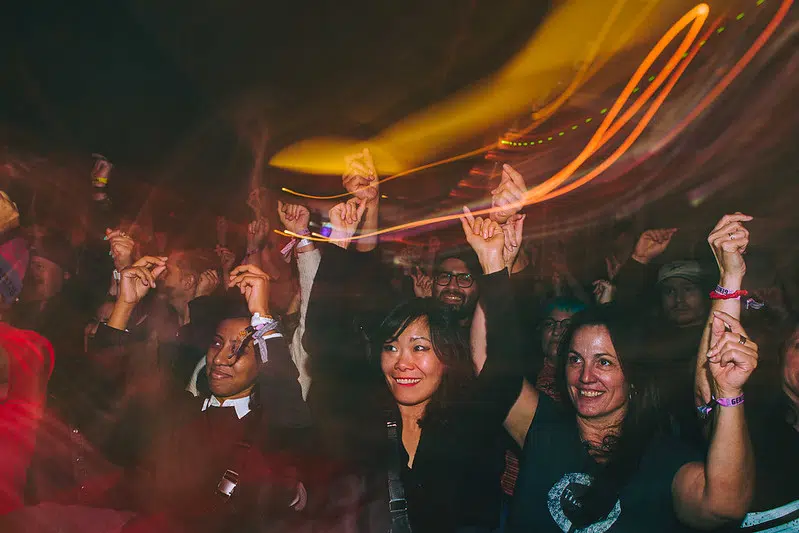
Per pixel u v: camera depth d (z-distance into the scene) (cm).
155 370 389
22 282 371
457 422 311
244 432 357
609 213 722
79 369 385
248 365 361
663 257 471
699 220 675
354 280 369
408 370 313
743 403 248
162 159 1217
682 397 285
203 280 501
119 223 542
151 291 428
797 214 565
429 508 306
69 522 353
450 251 460
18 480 330
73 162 1039
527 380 321
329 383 345
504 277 320
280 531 332
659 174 764
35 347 341
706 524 254
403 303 328
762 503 258
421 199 1060
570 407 306
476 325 326
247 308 380
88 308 459
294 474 340
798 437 269
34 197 525
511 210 336
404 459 317
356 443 329
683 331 327
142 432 375
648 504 268
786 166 684
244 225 655
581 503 278
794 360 273
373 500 317
